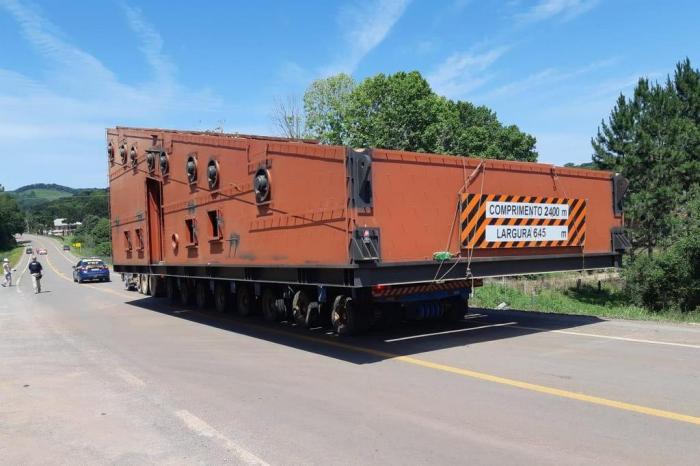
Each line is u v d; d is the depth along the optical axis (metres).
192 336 11.01
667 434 4.81
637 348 8.41
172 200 15.05
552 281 30.66
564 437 4.79
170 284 18.28
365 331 10.50
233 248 11.77
